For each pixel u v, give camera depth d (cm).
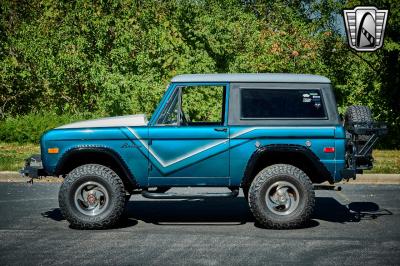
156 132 767
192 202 996
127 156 770
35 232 756
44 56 1745
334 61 1817
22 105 1919
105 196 768
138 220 844
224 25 1775
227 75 792
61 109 1839
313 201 759
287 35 1805
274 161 810
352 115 832
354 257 627
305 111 773
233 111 773
